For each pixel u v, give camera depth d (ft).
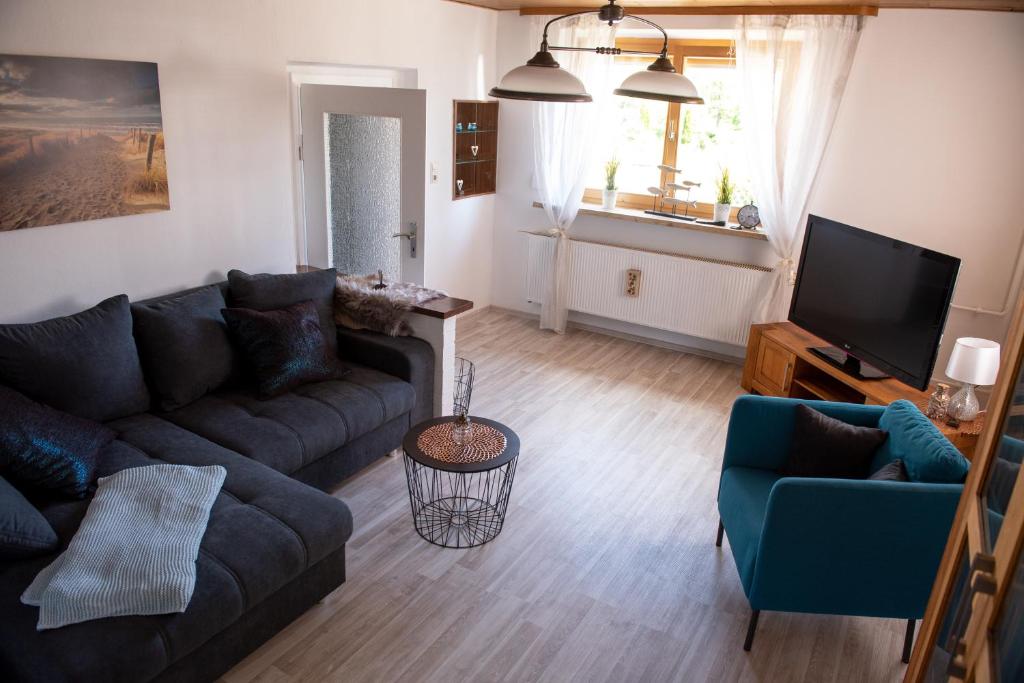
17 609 6.42
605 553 9.93
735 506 8.96
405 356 11.58
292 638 8.16
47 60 9.34
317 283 11.98
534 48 17.49
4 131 9.09
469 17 16.98
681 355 17.51
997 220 13.84
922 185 14.30
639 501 11.21
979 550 3.99
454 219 18.04
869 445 8.77
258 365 10.57
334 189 14.38
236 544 7.44
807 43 14.32
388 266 14.37
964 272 14.32
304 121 14.08
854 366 12.95
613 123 17.63
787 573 7.76
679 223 16.66
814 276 13.87
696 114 16.97
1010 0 11.92
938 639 4.76
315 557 7.96
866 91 14.33
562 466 12.11
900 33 13.78
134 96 10.47
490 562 9.61
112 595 6.47
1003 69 13.19
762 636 8.61
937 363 14.90
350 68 14.88
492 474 11.74
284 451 9.49
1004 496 4.03
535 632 8.45
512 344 17.70
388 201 13.92
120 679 6.19
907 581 7.76
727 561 9.92
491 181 19.06
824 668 8.18
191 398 10.21
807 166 14.83
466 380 15.25
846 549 7.60
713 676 7.98
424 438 9.59
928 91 13.83
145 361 10.03
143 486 7.97
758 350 15.03
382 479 11.39
